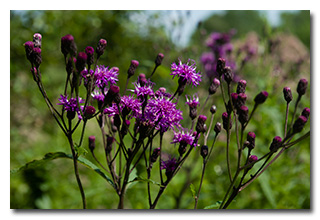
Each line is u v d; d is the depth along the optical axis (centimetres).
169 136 74
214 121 77
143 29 118
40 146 92
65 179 84
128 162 54
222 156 77
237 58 92
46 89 107
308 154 78
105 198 81
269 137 76
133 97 54
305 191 74
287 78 90
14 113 100
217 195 75
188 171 74
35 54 53
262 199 73
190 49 84
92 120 100
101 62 122
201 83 79
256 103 52
